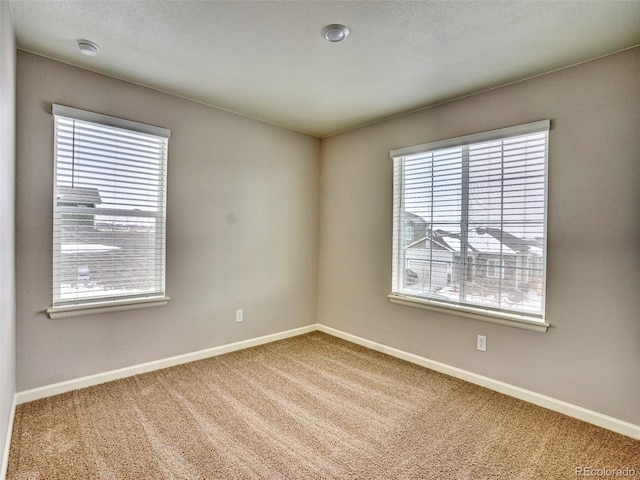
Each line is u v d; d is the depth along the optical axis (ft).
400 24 6.15
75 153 7.95
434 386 8.74
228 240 10.77
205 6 5.73
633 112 6.60
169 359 9.61
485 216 8.78
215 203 10.41
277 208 12.06
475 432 6.75
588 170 7.11
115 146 8.52
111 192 8.49
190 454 5.93
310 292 13.24
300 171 12.71
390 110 10.34
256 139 11.34
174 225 9.57
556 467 5.78
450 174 9.51
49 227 7.62
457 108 9.32
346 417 7.23
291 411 7.43
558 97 7.51
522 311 8.14
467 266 9.12
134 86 8.71
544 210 7.77
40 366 7.61
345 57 7.34
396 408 7.63
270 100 9.75
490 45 6.75
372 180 11.51
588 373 7.15
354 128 12.09
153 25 6.29
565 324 7.43
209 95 9.45
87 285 8.22
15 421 6.72
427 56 7.24
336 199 12.76
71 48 7.14
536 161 7.89
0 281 4.98
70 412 7.12
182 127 9.62
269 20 6.09
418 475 5.57
